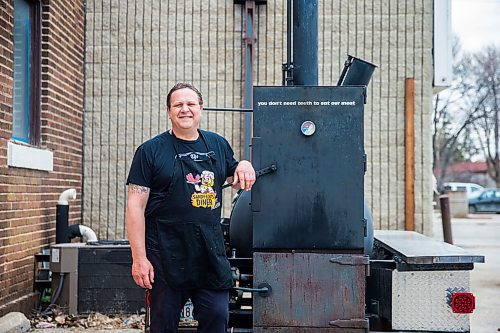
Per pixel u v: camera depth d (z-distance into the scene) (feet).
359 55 35.37
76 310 25.79
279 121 16.49
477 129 226.79
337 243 16.39
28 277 26.18
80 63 34.32
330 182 16.46
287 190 16.44
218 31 35.27
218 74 35.24
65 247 25.85
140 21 35.24
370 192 35.29
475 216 111.96
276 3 35.14
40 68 28.68
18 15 27.14
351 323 16.29
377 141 35.37
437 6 35.58
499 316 27.14
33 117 28.50
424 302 17.57
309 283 16.39
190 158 14.90
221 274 14.97
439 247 19.15
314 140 16.46
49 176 29.01
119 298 25.88
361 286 16.33
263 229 16.44
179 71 35.27
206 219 14.84
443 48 35.65
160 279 14.78
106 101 35.14
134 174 14.78
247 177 15.10
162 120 35.17
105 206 34.91
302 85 18.30
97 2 35.17
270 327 16.39
